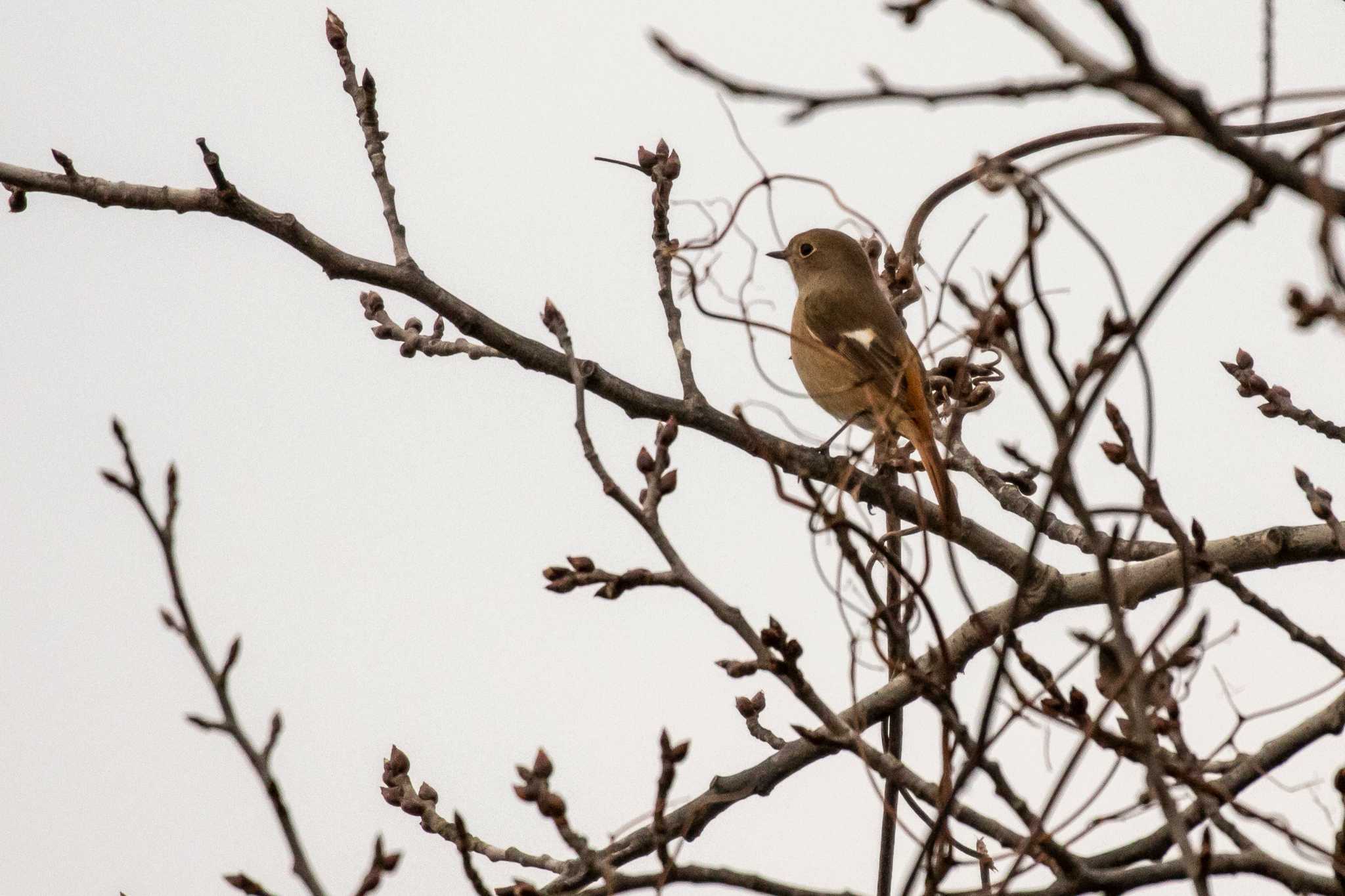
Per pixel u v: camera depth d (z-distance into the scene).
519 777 8.62
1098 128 9.37
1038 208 7.31
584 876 9.66
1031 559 7.52
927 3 6.23
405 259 12.02
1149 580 11.91
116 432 7.12
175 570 7.16
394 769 10.80
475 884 8.65
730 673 8.92
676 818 11.13
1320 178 6.07
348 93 12.11
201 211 11.48
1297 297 7.17
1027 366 7.36
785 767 11.16
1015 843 8.91
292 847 7.07
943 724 8.65
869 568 9.65
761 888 8.58
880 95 6.06
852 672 8.76
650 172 11.99
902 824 8.62
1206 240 6.87
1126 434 9.24
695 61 6.11
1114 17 5.48
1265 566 11.99
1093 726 7.89
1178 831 7.44
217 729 7.11
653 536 8.92
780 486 8.61
